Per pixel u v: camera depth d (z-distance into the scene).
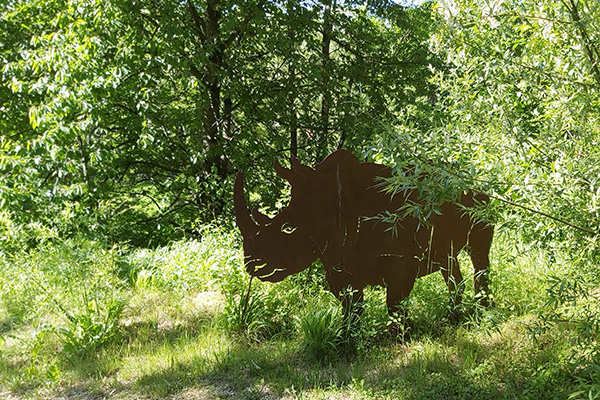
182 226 13.38
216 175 10.79
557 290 4.03
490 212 4.20
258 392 4.67
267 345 5.58
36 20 10.83
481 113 4.93
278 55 12.24
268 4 11.97
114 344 5.91
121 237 12.42
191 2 11.88
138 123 11.15
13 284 7.22
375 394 4.44
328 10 13.15
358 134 11.84
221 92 12.65
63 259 7.10
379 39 13.81
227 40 12.38
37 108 9.71
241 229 5.60
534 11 4.04
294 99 12.98
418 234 5.65
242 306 6.03
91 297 6.35
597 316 4.18
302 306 6.33
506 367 4.69
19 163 9.38
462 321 5.80
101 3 9.95
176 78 11.34
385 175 5.62
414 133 4.40
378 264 5.60
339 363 5.12
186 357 5.43
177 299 7.22
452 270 5.96
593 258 4.05
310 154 13.49
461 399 4.25
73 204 9.40
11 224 8.45
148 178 13.76
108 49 10.66
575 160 3.95
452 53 4.82
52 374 5.14
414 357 5.00
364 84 12.78
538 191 3.94
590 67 3.99
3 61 10.16
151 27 11.58
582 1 3.76
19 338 5.82
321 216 5.58
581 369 4.36
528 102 4.84
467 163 3.88
